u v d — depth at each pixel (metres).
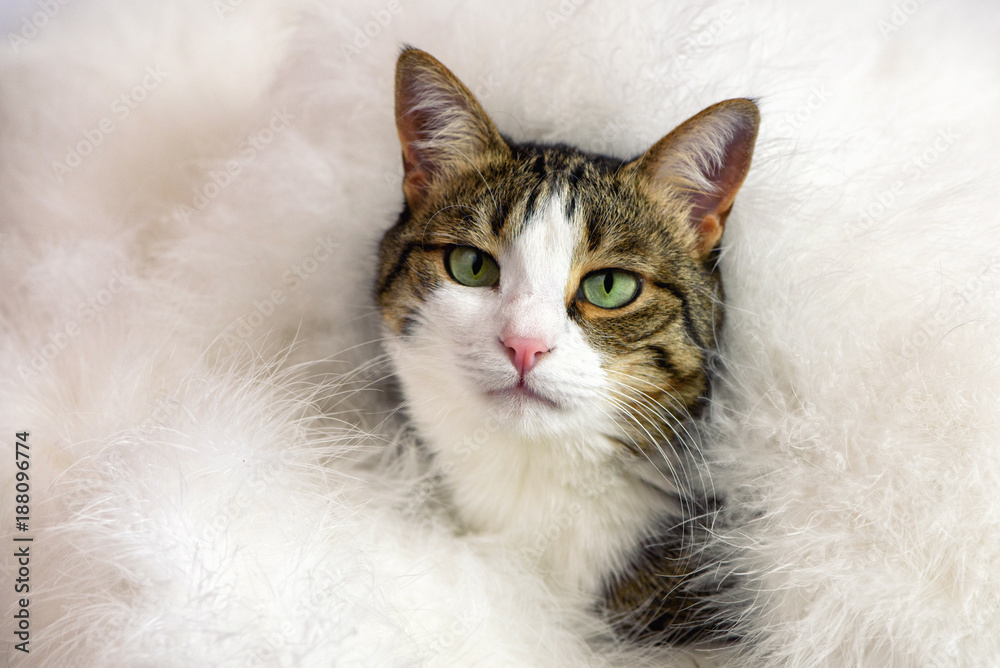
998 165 0.39
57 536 0.35
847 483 0.34
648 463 0.40
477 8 0.41
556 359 0.37
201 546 0.34
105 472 0.35
